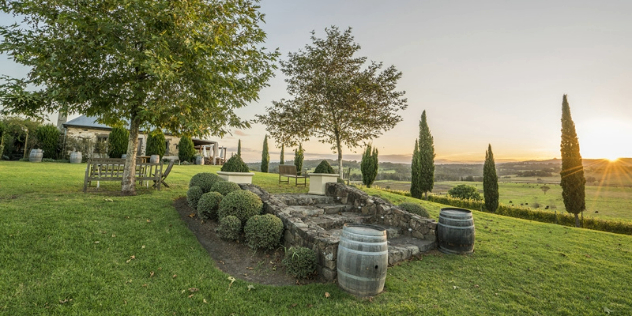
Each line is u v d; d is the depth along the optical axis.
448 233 5.39
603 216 13.85
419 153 17.67
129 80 6.27
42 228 4.21
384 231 3.71
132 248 4.16
